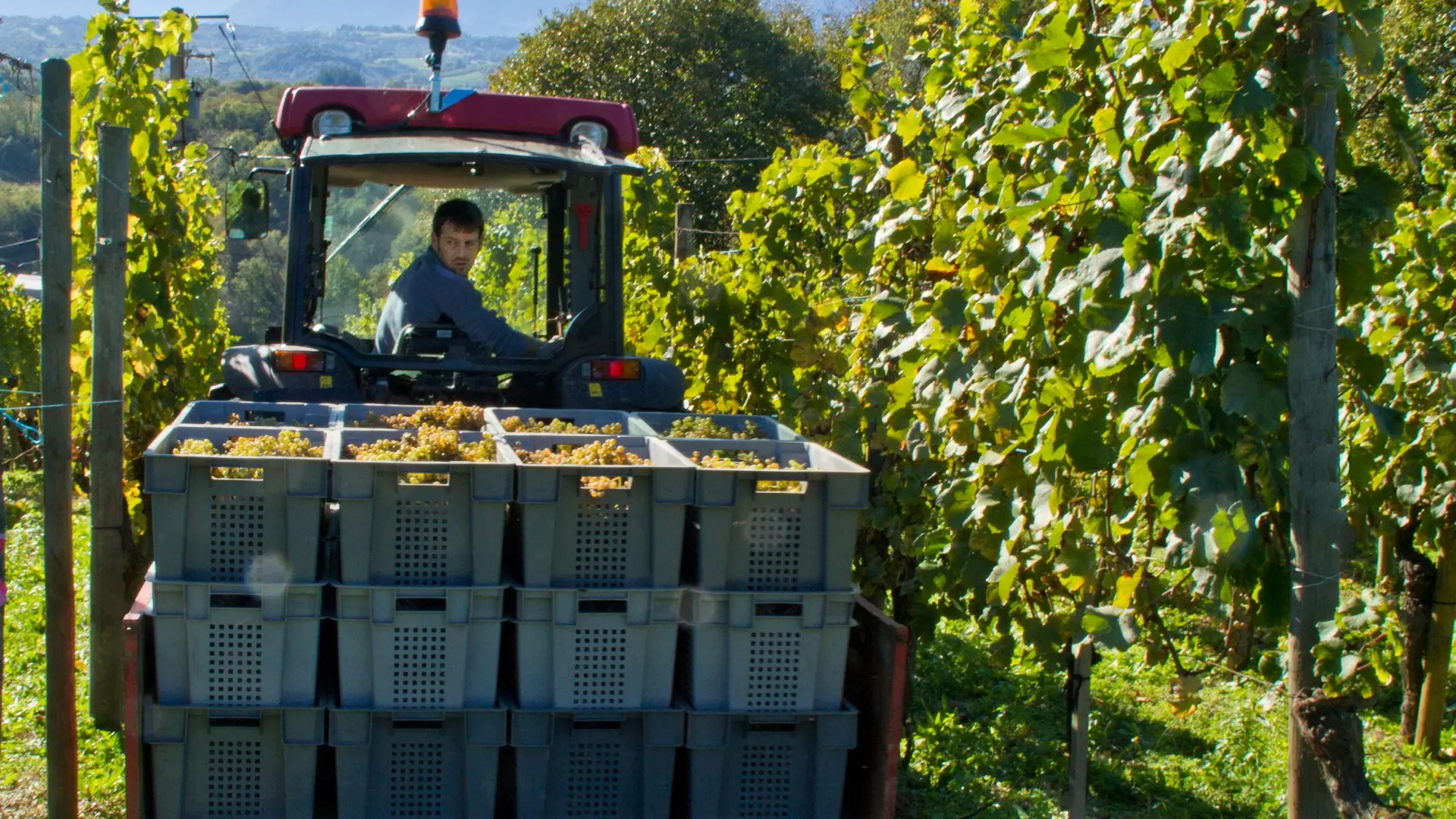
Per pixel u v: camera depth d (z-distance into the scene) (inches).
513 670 140.6
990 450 167.6
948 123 205.0
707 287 265.6
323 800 144.6
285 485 132.3
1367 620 119.2
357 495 132.2
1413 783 210.4
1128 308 130.0
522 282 231.0
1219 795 199.3
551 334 230.4
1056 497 146.6
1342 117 125.9
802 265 287.4
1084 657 157.3
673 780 147.4
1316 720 122.1
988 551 165.3
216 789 136.8
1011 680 257.0
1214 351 119.0
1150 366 134.6
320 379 203.5
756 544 141.6
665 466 137.1
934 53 212.8
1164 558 151.9
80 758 196.9
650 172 376.2
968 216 176.7
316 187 216.4
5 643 251.0
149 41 246.8
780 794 145.4
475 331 214.7
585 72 1042.1
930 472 210.7
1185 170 123.9
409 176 220.4
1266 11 119.7
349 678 135.6
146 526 247.6
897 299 201.2
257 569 134.0
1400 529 230.1
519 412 184.7
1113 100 151.1
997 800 193.2
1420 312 228.5
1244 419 130.0
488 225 228.7
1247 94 116.3
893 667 144.4
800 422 241.4
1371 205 124.3
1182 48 123.4
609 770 142.1
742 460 160.4
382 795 138.5
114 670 207.9
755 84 1066.1
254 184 235.6
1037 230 152.9
